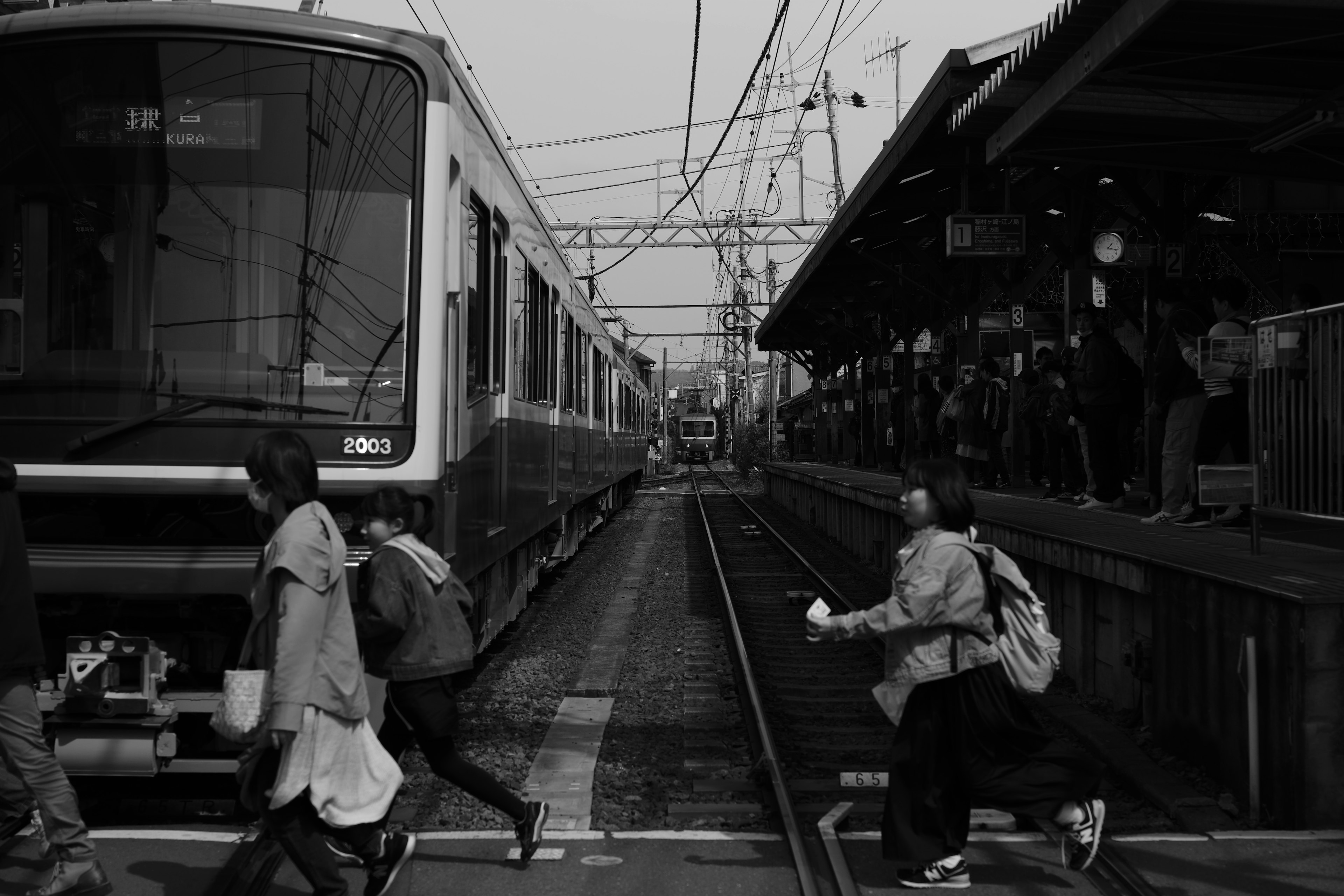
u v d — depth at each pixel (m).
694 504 30.78
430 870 4.61
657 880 4.50
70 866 4.23
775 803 5.48
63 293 5.64
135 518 5.52
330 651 3.80
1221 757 5.50
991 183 13.74
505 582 9.30
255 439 5.56
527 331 9.60
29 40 5.69
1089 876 4.46
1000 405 14.23
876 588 13.25
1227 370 7.91
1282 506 6.39
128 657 5.03
